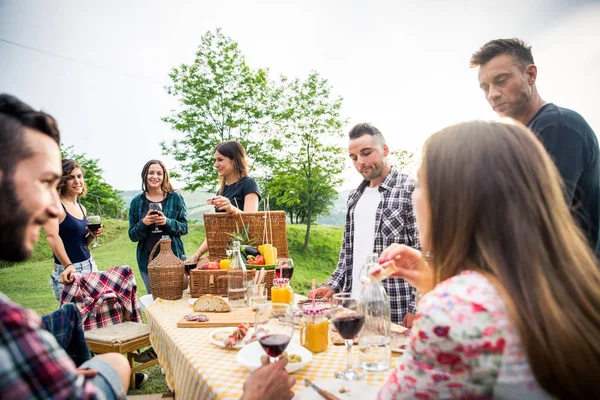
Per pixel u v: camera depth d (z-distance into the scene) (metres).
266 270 2.29
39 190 0.73
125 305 2.90
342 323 1.15
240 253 2.27
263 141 13.44
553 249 0.75
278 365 1.01
